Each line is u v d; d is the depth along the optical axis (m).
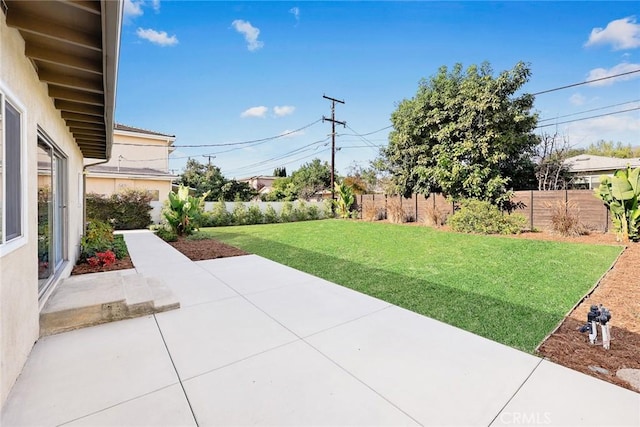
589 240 8.31
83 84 3.22
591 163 18.58
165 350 2.65
